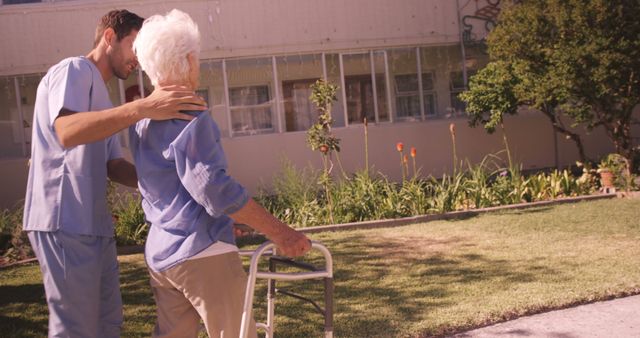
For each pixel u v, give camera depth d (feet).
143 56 8.55
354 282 20.94
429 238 27.84
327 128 35.53
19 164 46.21
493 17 51.08
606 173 37.65
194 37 8.66
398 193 35.42
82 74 9.64
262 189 45.93
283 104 49.11
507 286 19.08
